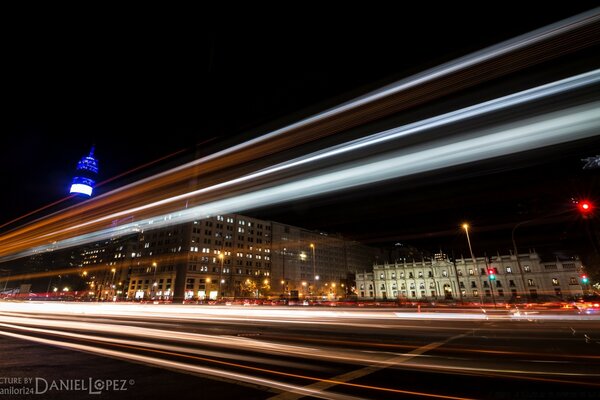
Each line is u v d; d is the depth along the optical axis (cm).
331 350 935
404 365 743
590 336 1244
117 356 820
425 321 2012
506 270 10094
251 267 11900
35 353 851
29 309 3266
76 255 16525
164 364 735
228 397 512
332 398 507
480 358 823
